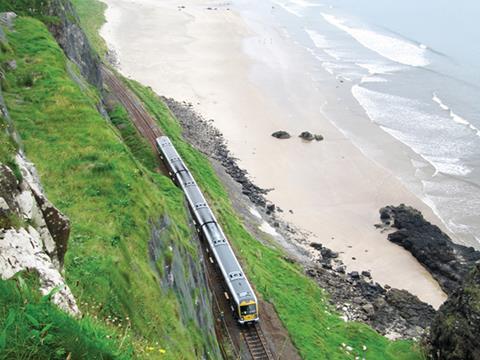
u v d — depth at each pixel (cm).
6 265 1245
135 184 3709
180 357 2550
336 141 9562
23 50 5572
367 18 17462
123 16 16525
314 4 19238
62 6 7219
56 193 3422
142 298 2686
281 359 4475
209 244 5072
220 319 4581
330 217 7625
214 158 8719
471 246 7044
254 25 16312
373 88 11788
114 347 1120
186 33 15150
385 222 7525
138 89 9938
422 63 13300
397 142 9531
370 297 6188
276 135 9594
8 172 1513
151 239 3316
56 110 4525
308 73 12550
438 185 8325
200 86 11506
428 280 6556
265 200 7906
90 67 7719
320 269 6531
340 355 4903
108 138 4216
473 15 17325
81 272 2480
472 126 10100
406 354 5253
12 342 853
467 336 4784
